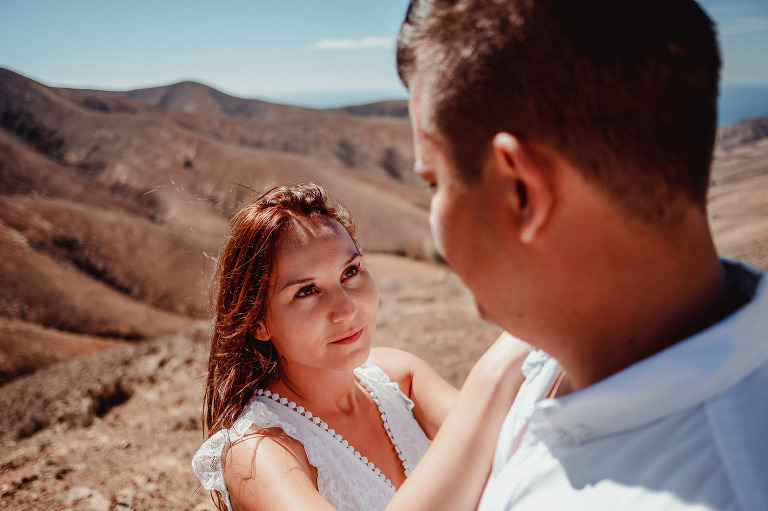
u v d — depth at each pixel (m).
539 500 0.52
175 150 91.44
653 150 0.46
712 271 0.51
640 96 0.45
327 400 1.18
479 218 0.53
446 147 0.53
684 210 0.48
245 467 1.03
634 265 0.49
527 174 0.48
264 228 1.10
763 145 157.50
